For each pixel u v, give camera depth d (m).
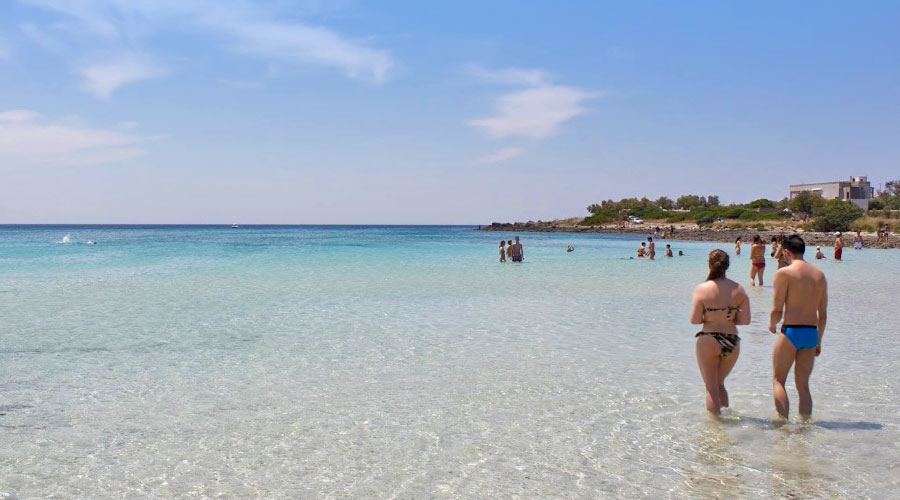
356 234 127.81
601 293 20.84
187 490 5.50
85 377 9.34
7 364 10.17
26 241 72.38
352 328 13.73
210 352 11.15
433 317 15.37
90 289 21.28
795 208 123.38
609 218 166.00
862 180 143.88
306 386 8.89
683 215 145.25
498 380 9.22
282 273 28.53
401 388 8.80
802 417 7.35
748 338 12.54
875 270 31.50
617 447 6.54
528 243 76.75
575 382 9.09
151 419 7.41
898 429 7.00
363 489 5.54
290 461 6.16
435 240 86.25
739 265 36.75
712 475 5.81
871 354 10.88
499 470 5.95
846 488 5.52
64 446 6.53
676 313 16.12
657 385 8.93
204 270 30.17
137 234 118.44
